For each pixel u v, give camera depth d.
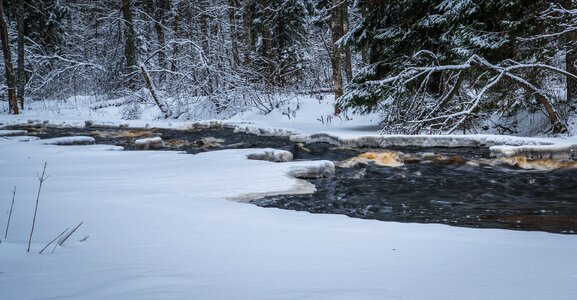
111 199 4.55
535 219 4.33
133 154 9.10
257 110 20.84
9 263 2.49
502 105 12.62
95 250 2.80
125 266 2.44
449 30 13.24
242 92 20.83
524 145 8.77
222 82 21.42
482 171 7.43
